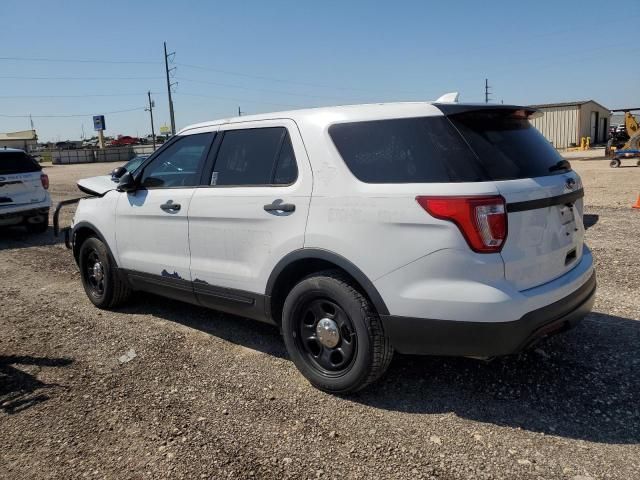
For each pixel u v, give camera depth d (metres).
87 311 5.70
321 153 3.59
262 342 4.65
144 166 5.04
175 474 2.91
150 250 4.89
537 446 3.01
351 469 2.89
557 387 3.64
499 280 3.04
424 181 3.16
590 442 3.03
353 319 3.41
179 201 4.52
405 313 3.21
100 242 5.52
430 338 3.18
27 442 3.28
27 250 9.43
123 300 5.63
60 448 3.20
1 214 9.99
